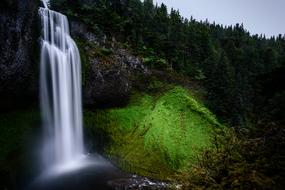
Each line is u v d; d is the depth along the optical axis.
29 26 28.30
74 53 33.97
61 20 33.59
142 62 44.03
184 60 52.88
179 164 33.91
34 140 30.36
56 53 31.56
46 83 30.83
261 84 17.84
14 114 30.70
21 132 29.92
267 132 10.73
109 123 36.59
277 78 16.73
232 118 41.78
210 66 50.16
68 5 41.25
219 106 43.06
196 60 56.03
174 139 36.56
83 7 41.34
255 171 9.24
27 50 28.58
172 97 43.06
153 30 51.88
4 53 26.38
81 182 28.50
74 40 35.72
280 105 14.70
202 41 60.66
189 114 40.94
